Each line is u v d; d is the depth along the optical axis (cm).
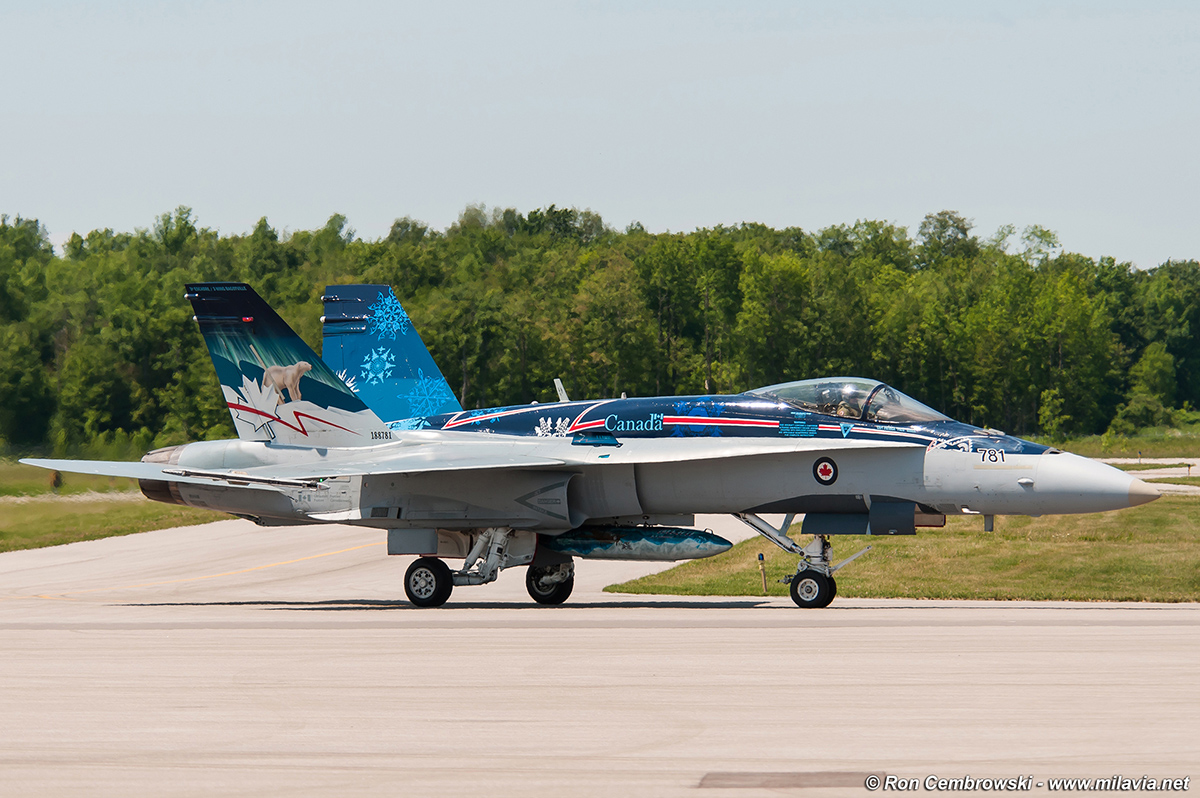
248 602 7244
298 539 12038
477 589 8000
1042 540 10006
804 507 6444
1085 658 4153
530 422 6962
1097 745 2820
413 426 7325
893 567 8469
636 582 8200
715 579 8188
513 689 3662
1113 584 7462
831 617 5731
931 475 6172
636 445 6581
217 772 2688
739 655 4312
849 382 6481
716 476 6519
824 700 3406
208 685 3816
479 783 2561
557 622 5606
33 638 5134
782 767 2656
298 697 3581
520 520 6638
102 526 12900
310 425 7200
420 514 6769
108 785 2588
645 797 2436
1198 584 7394
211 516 14162
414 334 7631
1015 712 3203
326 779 2612
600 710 3316
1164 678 3712
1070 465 5994
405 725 3159
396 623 5678
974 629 5100
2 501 13850
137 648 4753
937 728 3019
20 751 2909
